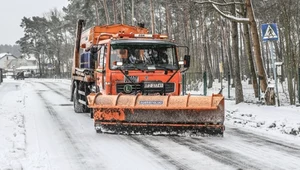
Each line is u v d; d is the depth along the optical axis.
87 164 7.74
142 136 10.52
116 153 8.67
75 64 18.34
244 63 62.25
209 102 9.92
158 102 10.17
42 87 39.09
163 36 13.04
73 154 8.60
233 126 12.29
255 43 17.42
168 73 12.27
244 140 9.95
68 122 13.65
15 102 20.69
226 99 21.80
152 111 10.32
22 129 11.77
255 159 7.97
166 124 10.33
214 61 66.75
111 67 12.10
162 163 7.75
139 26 17.30
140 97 10.40
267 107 15.55
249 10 17.17
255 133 10.97
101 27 16.02
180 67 12.57
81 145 9.56
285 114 13.70
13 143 9.37
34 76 93.06
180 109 10.05
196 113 10.09
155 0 43.66
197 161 7.86
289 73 18.41
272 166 7.41
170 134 10.37
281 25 20.34
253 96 25.38
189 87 29.81
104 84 12.52
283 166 7.40
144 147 9.23
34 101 22.36
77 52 18.45
